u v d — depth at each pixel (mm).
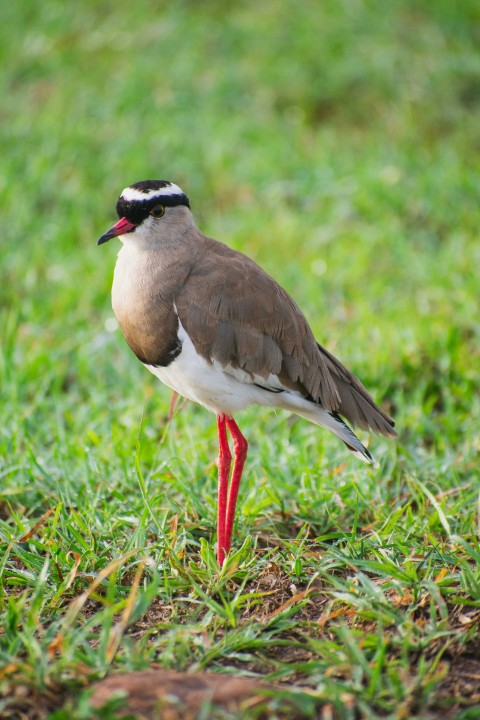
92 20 21594
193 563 8562
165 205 9211
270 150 18125
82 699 6418
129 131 18609
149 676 6820
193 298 8938
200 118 18938
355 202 16812
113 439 11000
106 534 9242
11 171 17625
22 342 13406
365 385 12516
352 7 20969
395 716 6496
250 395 9156
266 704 6527
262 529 9625
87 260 15445
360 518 9781
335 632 7590
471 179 17078
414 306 14203
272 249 15859
